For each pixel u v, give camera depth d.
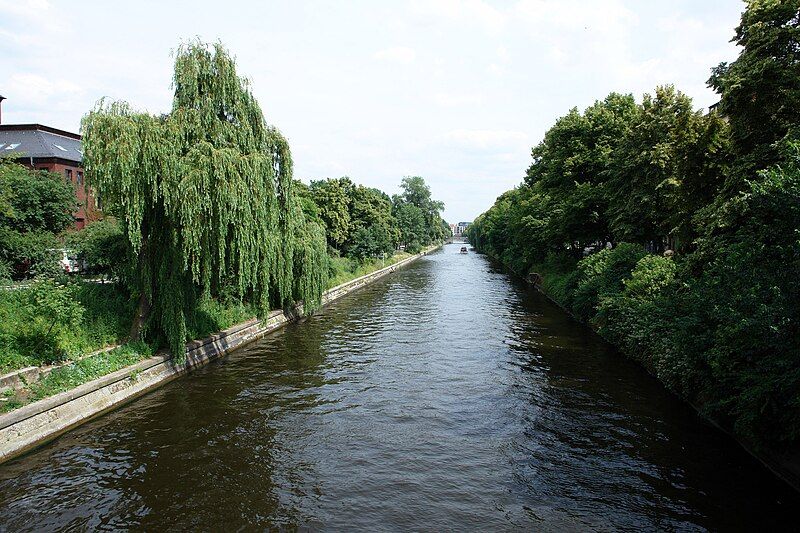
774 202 8.82
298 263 26.50
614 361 18.94
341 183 60.59
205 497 9.57
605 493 9.62
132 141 14.09
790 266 8.65
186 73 16.69
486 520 8.80
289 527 8.61
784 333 8.51
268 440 12.16
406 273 62.00
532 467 10.70
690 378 13.01
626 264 23.06
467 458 11.17
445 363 19.02
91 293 17.19
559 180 36.22
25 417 11.39
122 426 12.88
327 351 21.11
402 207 103.50
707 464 10.62
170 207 15.12
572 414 13.61
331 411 14.07
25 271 19.95
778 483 9.72
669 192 22.20
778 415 9.20
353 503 9.37
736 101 14.02
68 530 8.49
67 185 24.89
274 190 19.19
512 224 52.53
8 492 9.65
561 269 39.97
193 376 17.38
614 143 33.16
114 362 14.95
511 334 24.12
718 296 10.16
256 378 17.20
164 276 16.28
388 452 11.51
